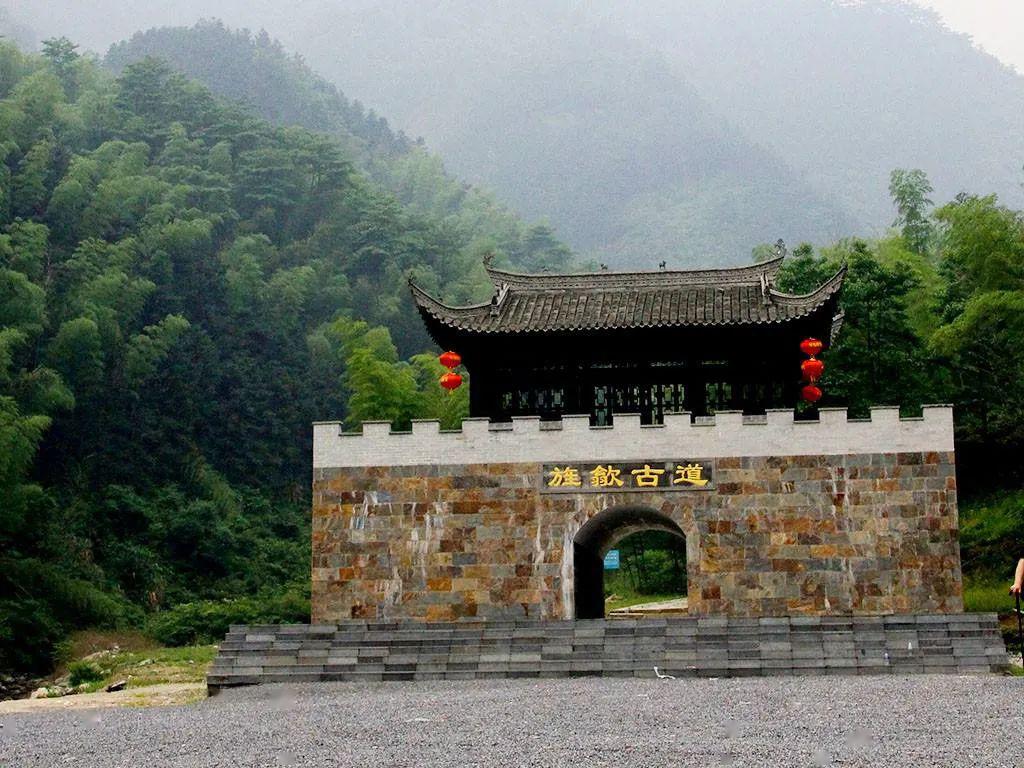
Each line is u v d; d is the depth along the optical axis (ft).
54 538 291.79
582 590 154.92
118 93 475.31
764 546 144.87
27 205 370.94
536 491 148.77
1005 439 203.00
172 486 332.39
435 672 133.18
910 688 105.29
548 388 161.38
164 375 353.10
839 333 205.77
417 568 149.28
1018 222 201.16
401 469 151.12
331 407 385.29
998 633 131.13
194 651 218.18
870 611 142.51
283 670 136.56
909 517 143.54
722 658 130.00
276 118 641.81
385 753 79.66
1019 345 201.26
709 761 71.56
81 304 333.62
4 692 231.30
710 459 146.82
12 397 290.35
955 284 225.97
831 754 72.33
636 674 128.98
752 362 158.40
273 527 343.87
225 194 434.30
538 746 79.56
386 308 426.10
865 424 145.28
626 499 147.33
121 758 83.51
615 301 161.99
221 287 392.68
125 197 393.29
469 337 158.30
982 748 72.33
